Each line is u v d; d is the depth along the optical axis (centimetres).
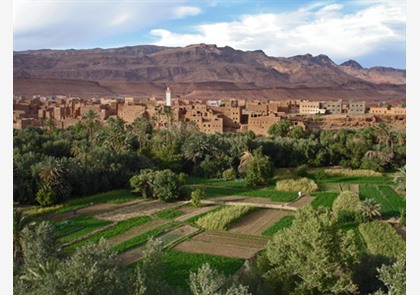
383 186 8688
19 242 4128
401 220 6028
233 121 16000
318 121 16375
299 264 3453
